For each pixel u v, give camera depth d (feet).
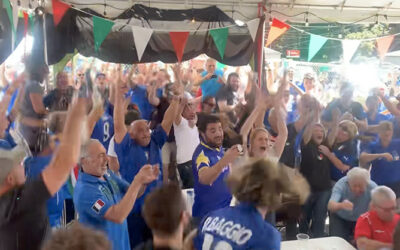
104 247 3.30
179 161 12.10
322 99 17.51
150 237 8.04
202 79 17.71
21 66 14.16
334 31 23.13
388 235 7.57
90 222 6.14
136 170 8.89
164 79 16.03
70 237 3.26
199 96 17.21
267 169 4.85
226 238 4.61
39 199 5.16
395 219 7.71
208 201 7.63
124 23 17.78
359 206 9.88
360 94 20.66
